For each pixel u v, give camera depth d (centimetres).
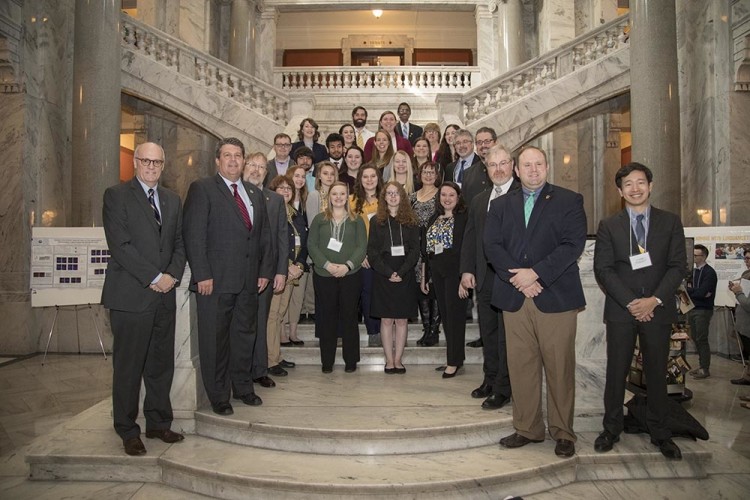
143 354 355
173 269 364
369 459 340
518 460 336
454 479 310
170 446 364
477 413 381
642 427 377
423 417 372
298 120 961
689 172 792
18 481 348
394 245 473
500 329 395
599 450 349
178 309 399
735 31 715
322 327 493
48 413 482
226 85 996
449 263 459
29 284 752
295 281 511
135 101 1110
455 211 461
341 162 651
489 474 316
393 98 1255
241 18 1332
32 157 755
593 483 338
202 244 380
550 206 336
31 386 573
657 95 689
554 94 922
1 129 742
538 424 356
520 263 336
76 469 349
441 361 531
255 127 971
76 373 631
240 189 410
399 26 1842
